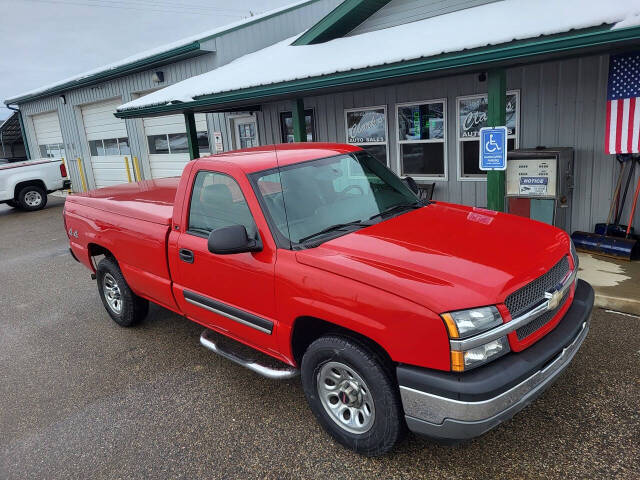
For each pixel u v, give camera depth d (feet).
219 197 11.82
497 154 17.83
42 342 16.88
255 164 11.53
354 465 9.50
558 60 18.86
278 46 34.94
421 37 20.49
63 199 58.29
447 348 7.76
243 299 11.12
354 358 8.97
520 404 8.09
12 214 49.65
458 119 24.88
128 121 50.14
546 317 8.96
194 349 15.23
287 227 10.50
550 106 21.58
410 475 9.09
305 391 10.28
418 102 26.14
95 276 18.08
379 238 10.03
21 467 10.49
